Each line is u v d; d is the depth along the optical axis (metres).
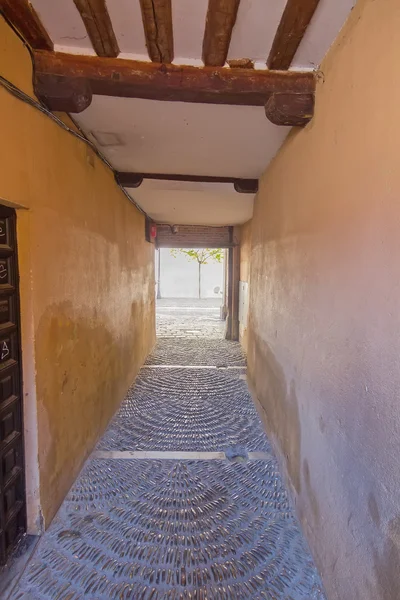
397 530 0.91
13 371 1.52
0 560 1.46
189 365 4.75
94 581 1.46
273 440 2.49
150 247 5.43
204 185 3.36
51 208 1.72
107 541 1.67
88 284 2.33
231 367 4.66
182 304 12.33
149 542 1.67
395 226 0.92
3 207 1.42
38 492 1.66
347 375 1.22
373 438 1.04
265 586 1.44
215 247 6.30
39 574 1.48
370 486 1.05
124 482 2.13
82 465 2.27
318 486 1.51
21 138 1.41
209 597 1.39
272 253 2.59
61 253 1.86
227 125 2.06
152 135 2.22
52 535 1.70
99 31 1.37
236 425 2.93
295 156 1.96
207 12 1.25
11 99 1.33
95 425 2.54
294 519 1.83
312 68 1.59
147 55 1.53
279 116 1.65
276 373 2.40
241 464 2.35
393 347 0.93
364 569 1.08
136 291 4.21
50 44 1.47
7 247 1.44
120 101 1.80
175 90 1.60
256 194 3.41
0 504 1.46
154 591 1.42
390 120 0.95
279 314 2.32
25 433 1.61
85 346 2.29
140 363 4.54
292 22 1.29
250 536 1.71
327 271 1.42
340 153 1.31
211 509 1.90
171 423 2.96
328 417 1.40
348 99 1.24
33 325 1.56
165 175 3.12
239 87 1.61
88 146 2.27
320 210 1.52
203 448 2.55
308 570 1.52
